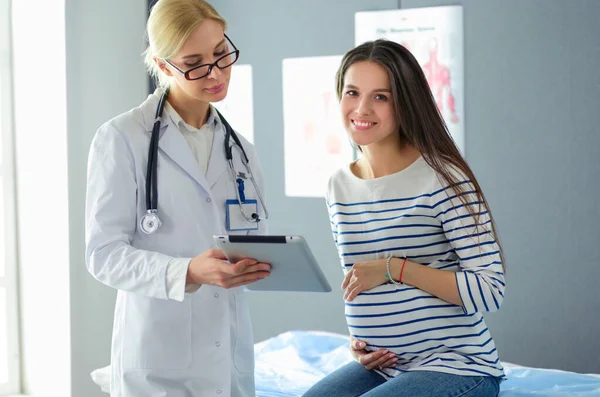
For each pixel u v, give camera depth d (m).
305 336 3.10
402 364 1.97
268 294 3.98
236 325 1.95
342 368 2.06
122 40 3.63
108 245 1.80
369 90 1.87
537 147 3.41
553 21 3.34
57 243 3.47
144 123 1.90
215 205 1.91
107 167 1.83
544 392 2.25
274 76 3.93
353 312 1.96
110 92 3.58
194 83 1.84
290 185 3.93
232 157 2.01
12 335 3.64
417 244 1.88
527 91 3.41
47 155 3.49
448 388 1.78
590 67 3.29
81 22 3.45
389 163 1.95
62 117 3.41
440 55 3.57
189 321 1.86
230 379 1.90
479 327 1.90
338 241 2.01
